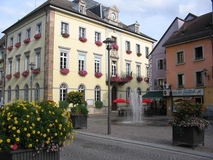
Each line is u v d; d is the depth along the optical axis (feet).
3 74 128.06
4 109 16.70
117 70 119.44
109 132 41.57
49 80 90.79
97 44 109.29
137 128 49.88
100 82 109.70
